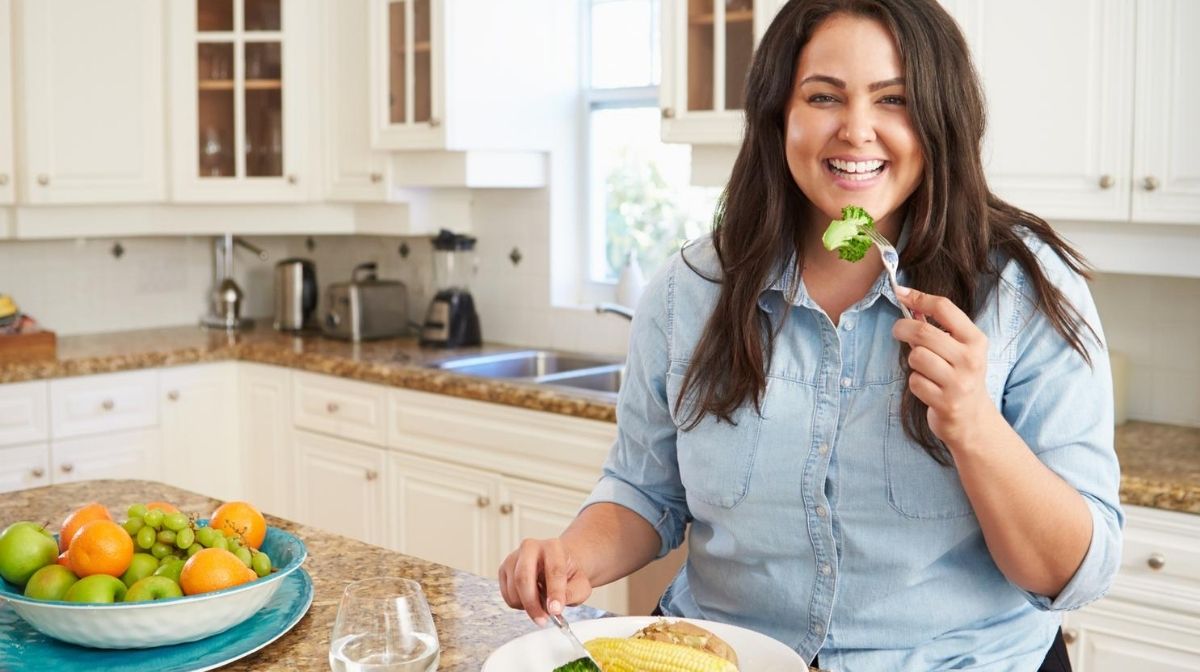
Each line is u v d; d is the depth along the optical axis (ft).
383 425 11.10
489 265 12.98
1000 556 3.94
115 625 4.00
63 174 12.02
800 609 4.40
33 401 11.18
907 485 4.16
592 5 12.25
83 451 11.53
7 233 12.08
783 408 4.31
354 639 3.55
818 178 4.12
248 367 12.47
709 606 4.70
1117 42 7.38
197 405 12.33
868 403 4.20
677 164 11.60
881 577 4.26
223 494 12.59
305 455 11.95
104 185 12.30
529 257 12.57
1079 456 4.00
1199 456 7.63
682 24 9.31
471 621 4.45
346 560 5.16
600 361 11.66
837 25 4.06
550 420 9.65
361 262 14.29
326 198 12.94
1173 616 6.95
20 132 11.81
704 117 9.25
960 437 3.70
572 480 9.56
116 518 5.77
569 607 4.70
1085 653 7.27
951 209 4.11
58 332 13.39
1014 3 7.70
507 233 12.75
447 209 12.91
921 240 4.15
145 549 4.39
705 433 4.46
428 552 10.84
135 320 14.02
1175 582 6.93
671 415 4.67
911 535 4.20
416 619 3.60
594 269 12.44
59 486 6.47
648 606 9.03
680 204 11.61
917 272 4.17
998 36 7.78
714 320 4.44
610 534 4.80
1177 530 6.89
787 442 4.30
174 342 12.82
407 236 13.58
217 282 14.60
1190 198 7.25
